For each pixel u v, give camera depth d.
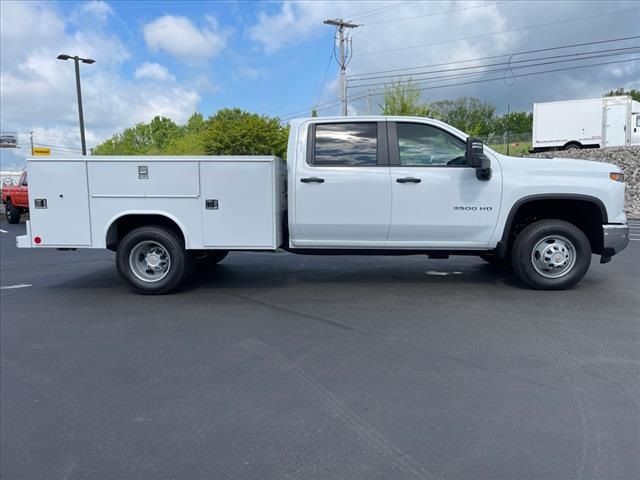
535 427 3.06
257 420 3.23
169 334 4.99
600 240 6.25
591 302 5.81
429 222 6.18
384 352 4.36
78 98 25.97
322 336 4.82
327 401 3.46
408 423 3.14
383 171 6.16
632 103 27.06
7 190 20.66
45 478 2.68
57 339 4.92
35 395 3.67
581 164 6.14
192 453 2.88
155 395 3.62
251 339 4.79
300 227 6.34
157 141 80.19
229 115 51.50
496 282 6.95
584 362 4.05
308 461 2.77
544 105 29.05
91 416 3.34
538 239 6.20
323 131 6.29
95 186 6.35
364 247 6.43
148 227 6.53
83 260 10.01
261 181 6.20
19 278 8.09
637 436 2.95
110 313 5.82
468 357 4.20
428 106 32.16
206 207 6.28
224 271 8.17
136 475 2.69
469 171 6.11
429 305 5.84
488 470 2.64
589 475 2.59
